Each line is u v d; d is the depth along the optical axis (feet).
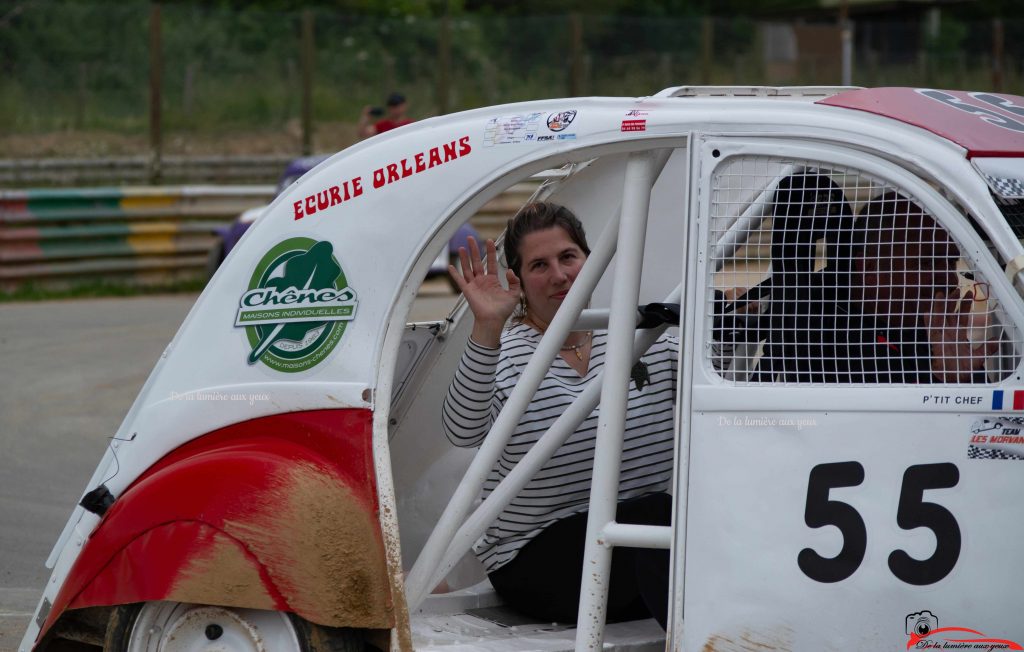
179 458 25.34
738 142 22.41
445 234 24.35
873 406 21.11
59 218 112.06
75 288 112.78
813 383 21.59
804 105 22.65
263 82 166.81
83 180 139.03
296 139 159.94
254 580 23.38
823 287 22.93
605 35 169.89
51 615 25.27
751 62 168.25
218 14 170.81
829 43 169.78
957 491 20.71
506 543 28.78
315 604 23.15
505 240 29.37
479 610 30.58
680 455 21.84
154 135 141.90
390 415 31.17
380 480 23.75
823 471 21.22
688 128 22.72
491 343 26.25
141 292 114.93
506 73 170.40
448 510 25.44
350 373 24.14
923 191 21.53
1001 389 20.59
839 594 21.04
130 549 24.41
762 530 21.35
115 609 24.93
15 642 34.45
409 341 30.68
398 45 175.32
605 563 23.58
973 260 21.11
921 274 22.44
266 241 25.08
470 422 26.73
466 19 176.04
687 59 167.94
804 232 23.27
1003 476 20.54
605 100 23.66
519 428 27.81
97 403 68.39
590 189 31.76
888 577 20.88
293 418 24.44
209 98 162.20
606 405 23.75
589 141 23.31
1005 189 20.97
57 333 90.22
